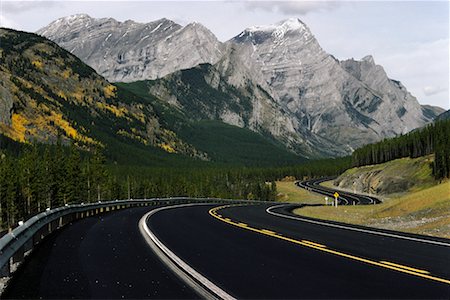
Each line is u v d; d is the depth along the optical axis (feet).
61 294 29.71
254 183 584.81
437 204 127.13
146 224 79.92
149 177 561.02
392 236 58.80
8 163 284.61
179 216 101.76
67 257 44.47
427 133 447.42
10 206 272.51
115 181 400.47
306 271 35.53
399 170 424.05
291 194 518.37
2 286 32.07
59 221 81.00
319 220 89.61
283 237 57.67
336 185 579.48
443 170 336.08
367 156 604.08
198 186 500.74
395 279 32.24
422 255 42.68
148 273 36.11
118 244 53.78
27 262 42.01
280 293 28.76
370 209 199.52
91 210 119.14
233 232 64.90
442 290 28.99
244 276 34.01
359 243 51.52
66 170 303.07
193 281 32.99
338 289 29.58
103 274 35.88
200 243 52.90
